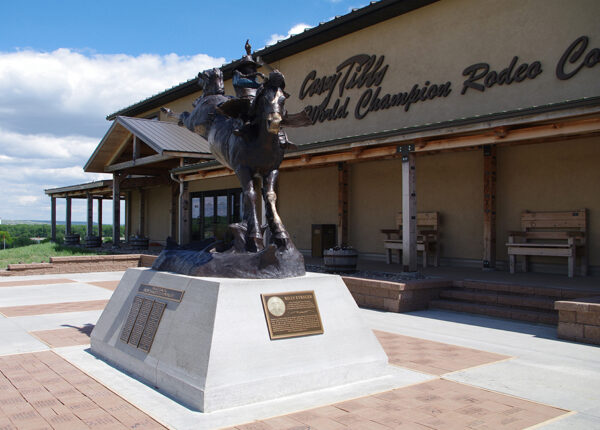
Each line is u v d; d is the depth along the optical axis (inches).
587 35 444.1
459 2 537.0
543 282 398.6
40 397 191.2
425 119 563.8
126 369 227.1
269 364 193.0
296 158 532.7
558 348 273.9
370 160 633.6
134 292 250.7
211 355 183.6
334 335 215.2
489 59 511.2
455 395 195.9
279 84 217.5
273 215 246.8
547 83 468.1
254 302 203.5
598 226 446.9
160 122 858.1
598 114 328.8
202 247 284.2
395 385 208.5
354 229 656.4
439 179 567.5
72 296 475.5
